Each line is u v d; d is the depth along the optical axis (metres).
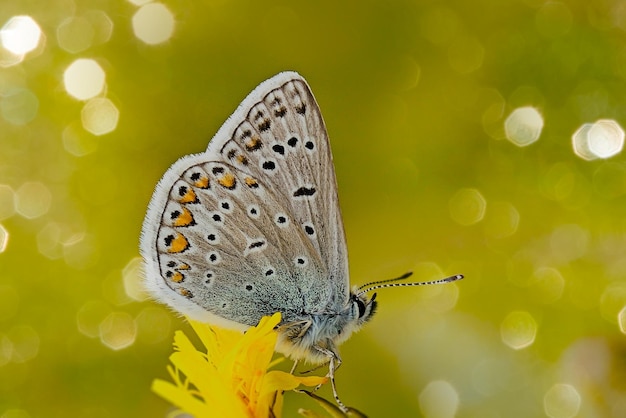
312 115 0.18
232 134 0.18
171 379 0.20
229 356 0.17
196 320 0.18
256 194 0.18
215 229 0.18
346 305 0.19
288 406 0.20
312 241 0.19
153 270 0.18
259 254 0.18
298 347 0.19
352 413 0.17
